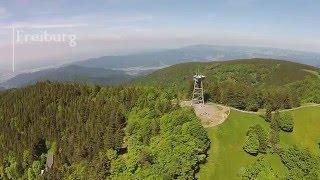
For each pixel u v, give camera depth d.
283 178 153.25
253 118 194.38
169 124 169.00
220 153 169.75
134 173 155.00
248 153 171.88
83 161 174.38
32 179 193.75
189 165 153.25
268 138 177.00
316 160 163.88
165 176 145.88
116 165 158.25
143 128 174.00
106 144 174.25
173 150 156.88
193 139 162.00
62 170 178.88
